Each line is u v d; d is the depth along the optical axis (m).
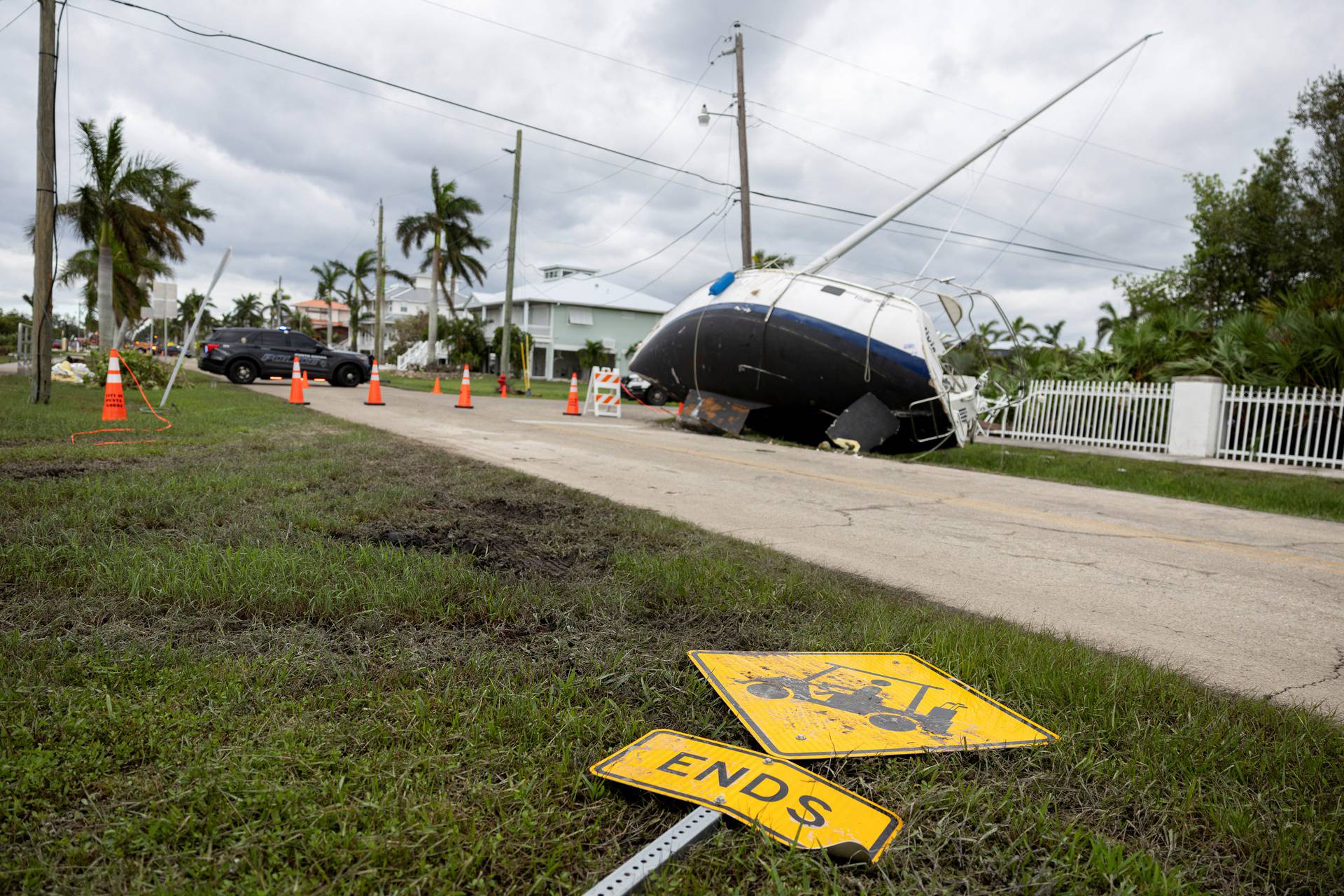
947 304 14.38
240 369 23.83
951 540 6.10
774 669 2.86
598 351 58.47
